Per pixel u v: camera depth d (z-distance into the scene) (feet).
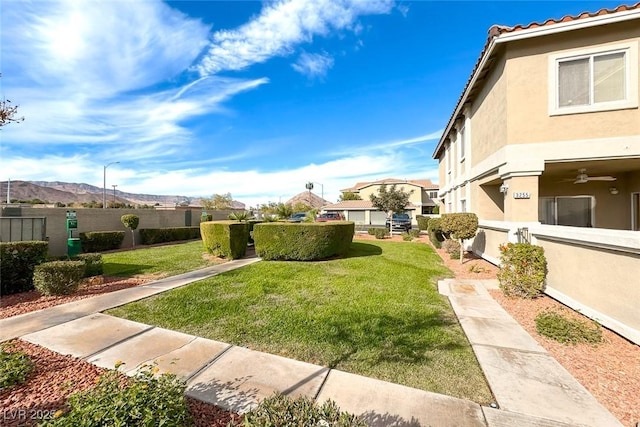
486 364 10.57
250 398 8.51
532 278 18.19
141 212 52.75
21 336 12.80
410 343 12.33
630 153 20.61
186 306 16.94
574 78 21.90
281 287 20.99
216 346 11.99
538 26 21.47
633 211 28.35
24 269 19.56
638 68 20.40
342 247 34.17
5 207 33.24
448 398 8.64
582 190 31.07
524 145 22.89
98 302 17.60
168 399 6.98
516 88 23.06
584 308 15.05
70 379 9.40
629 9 19.65
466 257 34.01
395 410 8.04
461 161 40.14
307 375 9.83
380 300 18.08
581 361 10.77
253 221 45.68
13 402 8.19
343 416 5.90
